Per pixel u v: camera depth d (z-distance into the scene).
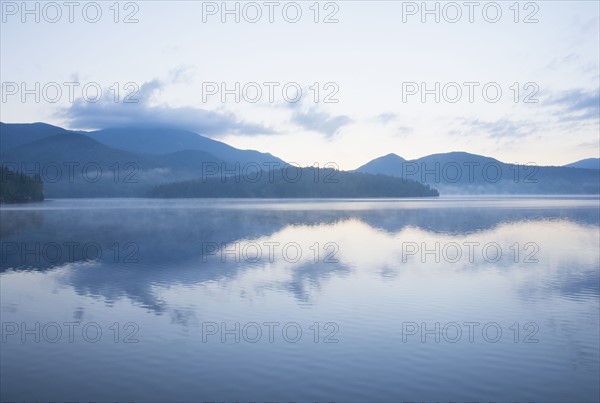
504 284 29.45
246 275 32.34
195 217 101.00
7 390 14.84
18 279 30.97
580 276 32.16
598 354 17.77
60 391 14.77
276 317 22.34
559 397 14.45
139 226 75.12
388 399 14.29
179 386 15.10
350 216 101.94
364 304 24.66
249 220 89.81
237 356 17.50
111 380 15.51
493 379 15.63
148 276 31.89
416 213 113.81
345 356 17.52
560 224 77.25
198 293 27.03
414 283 29.80
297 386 15.12
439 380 15.54
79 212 125.00
